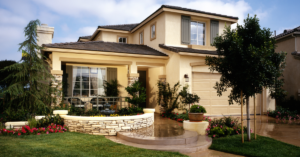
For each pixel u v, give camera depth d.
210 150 6.93
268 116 14.20
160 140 7.00
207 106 13.84
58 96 11.38
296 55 15.52
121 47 14.80
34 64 9.68
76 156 5.32
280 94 7.30
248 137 7.62
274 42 7.32
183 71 13.24
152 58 14.30
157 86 15.38
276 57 7.08
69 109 11.20
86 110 12.20
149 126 9.85
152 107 16.08
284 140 7.92
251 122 11.89
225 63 7.24
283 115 13.48
